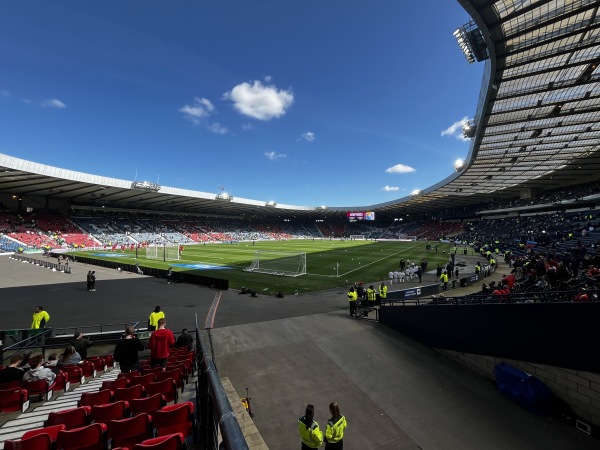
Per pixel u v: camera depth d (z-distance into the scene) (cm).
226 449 110
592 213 4716
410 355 1213
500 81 2250
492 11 1606
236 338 1300
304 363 1098
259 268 3469
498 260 3938
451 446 738
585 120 2888
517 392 912
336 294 2192
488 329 1057
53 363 852
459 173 5238
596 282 1108
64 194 6400
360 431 776
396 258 4412
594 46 1805
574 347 836
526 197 7062
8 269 3347
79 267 3547
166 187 6362
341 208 11000
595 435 779
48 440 342
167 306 1844
